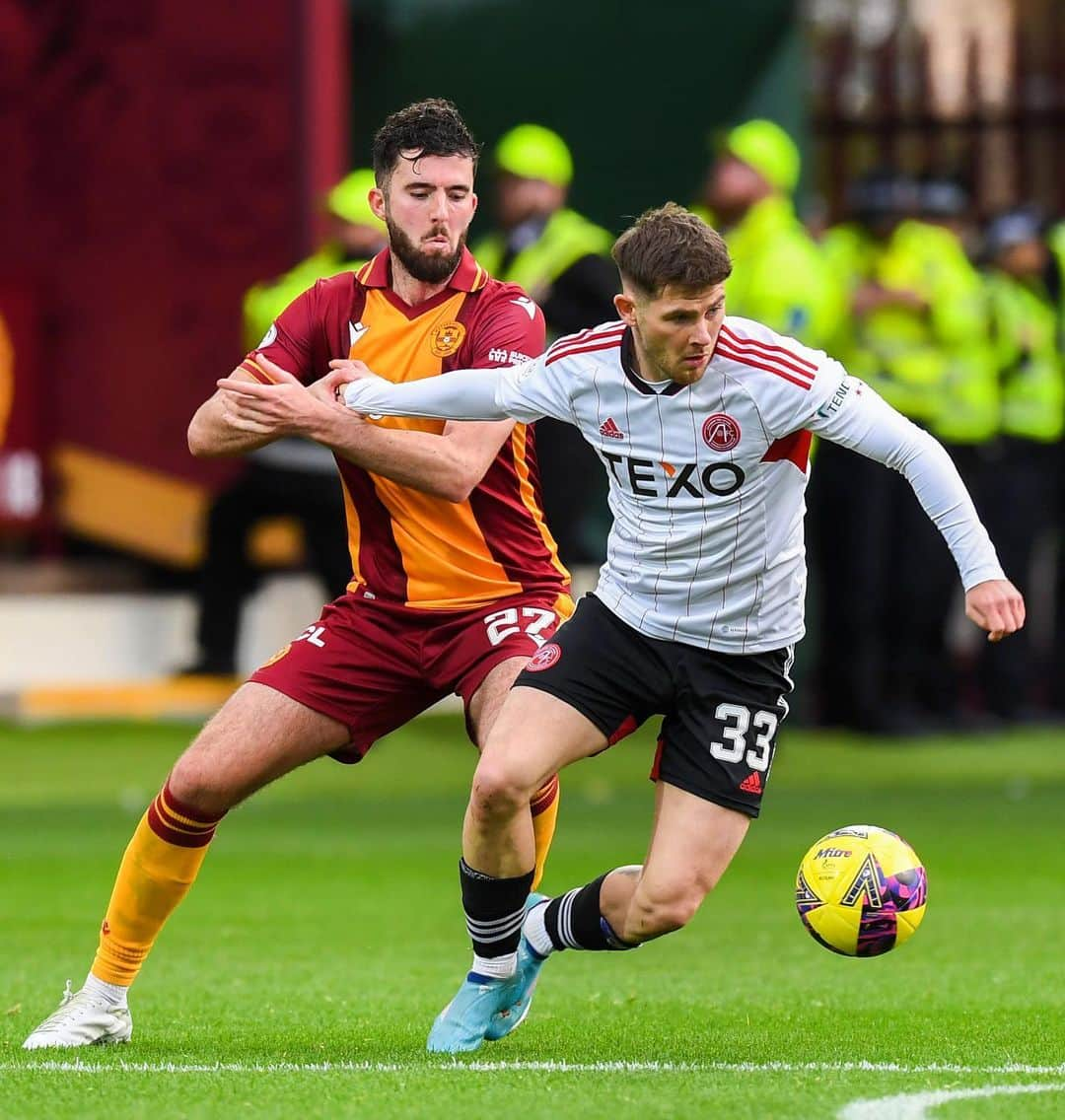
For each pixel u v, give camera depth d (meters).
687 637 18.39
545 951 19.20
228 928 27.27
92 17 54.03
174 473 53.69
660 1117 15.59
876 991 22.59
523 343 19.62
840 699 49.69
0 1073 17.45
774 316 42.34
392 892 30.34
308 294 20.27
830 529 48.72
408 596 19.48
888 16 55.88
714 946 26.17
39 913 28.36
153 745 46.81
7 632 51.81
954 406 47.75
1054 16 55.75
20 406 53.59
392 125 19.48
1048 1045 19.09
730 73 52.28
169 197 53.66
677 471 18.08
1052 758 46.84
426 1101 16.19
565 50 52.97
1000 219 50.00
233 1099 16.31
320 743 19.27
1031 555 50.19
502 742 18.02
